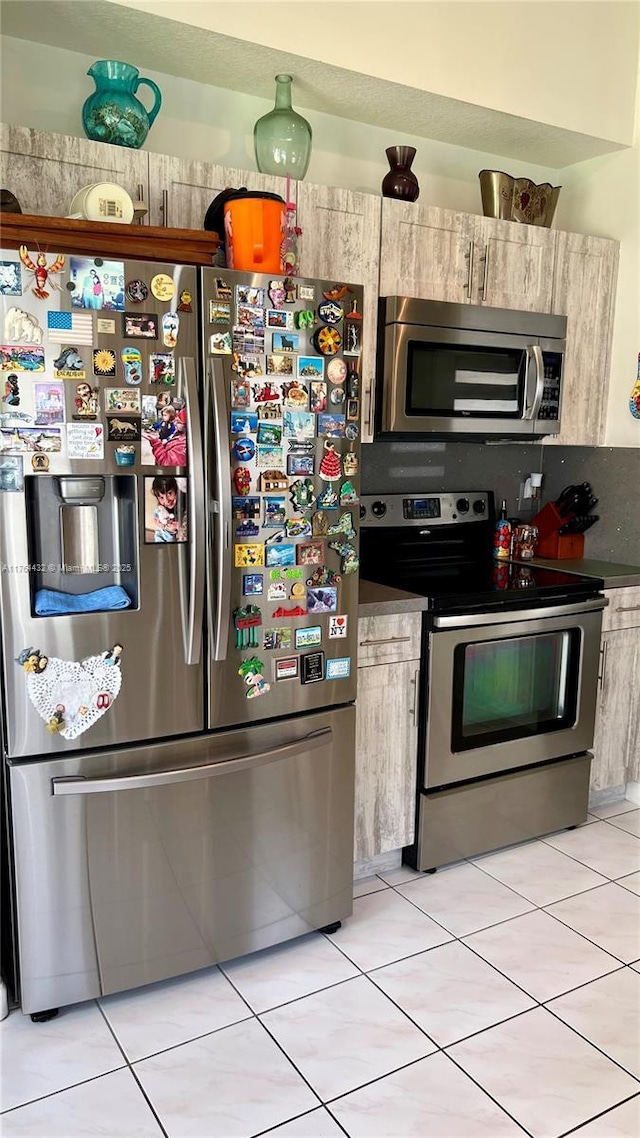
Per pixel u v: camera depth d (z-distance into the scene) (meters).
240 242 2.13
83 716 1.92
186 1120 1.73
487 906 2.54
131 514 1.94
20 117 2.31
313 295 2.09
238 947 2.21
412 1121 1.73
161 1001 2.10
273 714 2.19
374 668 2.49
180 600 2.00
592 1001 2.11
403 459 3.17
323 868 2.33
